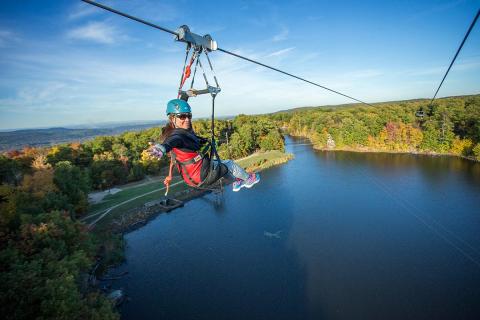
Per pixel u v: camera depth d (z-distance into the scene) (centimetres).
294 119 19812
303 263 3353
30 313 2030
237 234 4178
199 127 10869
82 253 2881
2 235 2916
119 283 3184
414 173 7069
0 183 5488
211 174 590
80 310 2141
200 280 3144
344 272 3148
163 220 4934
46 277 2270
